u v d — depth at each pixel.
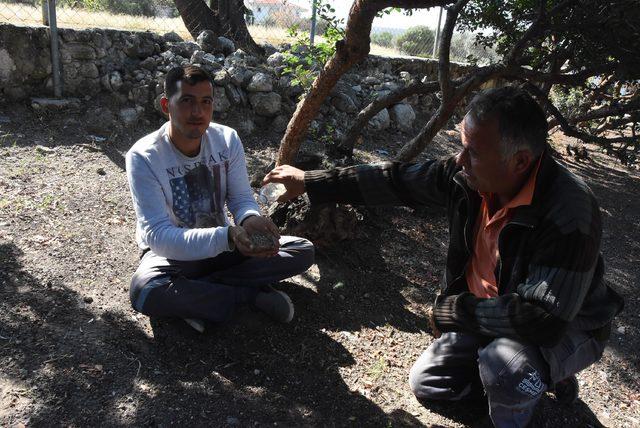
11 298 2.51
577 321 1.96
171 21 6.52
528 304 1.75
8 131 4.38
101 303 2.58
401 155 3.86
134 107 4.97
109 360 2.25
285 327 2.63
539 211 1.76
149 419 2.01
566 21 3.68
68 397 2.04
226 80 5.16
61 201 3.50
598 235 1.73
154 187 2.27
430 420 2.22
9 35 4.56
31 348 2.24
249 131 5.18
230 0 6.25
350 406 2.23
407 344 2.67
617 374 2.74
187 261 2.44
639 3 3.30
